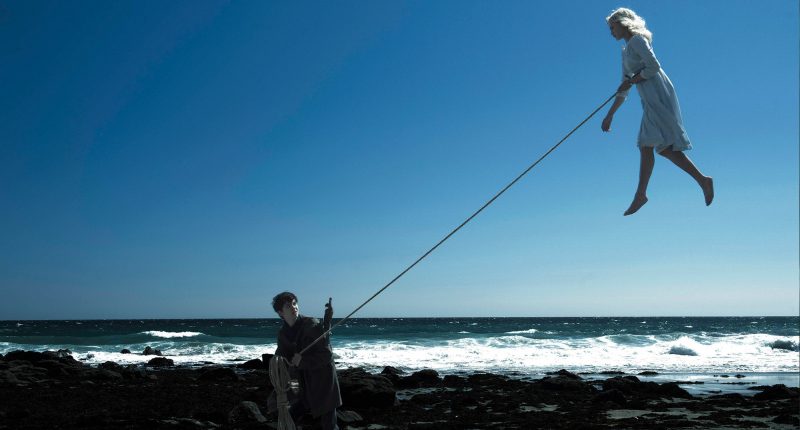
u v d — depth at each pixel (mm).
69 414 11867
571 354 30109
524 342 37500
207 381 18047
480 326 89750
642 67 4383
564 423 11273
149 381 17953
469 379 18781
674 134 4266
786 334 63312
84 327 91562
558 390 16344
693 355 30750
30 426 10531
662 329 78688
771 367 24812
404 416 12008
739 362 26984
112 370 19688
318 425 10594
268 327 90500
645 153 4438
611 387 16047
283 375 7020
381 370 22938
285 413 7012
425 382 18047
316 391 6977
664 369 24125
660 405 13547
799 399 14391
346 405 12750
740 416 12117
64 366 19281
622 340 39125
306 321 7031
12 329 78188
